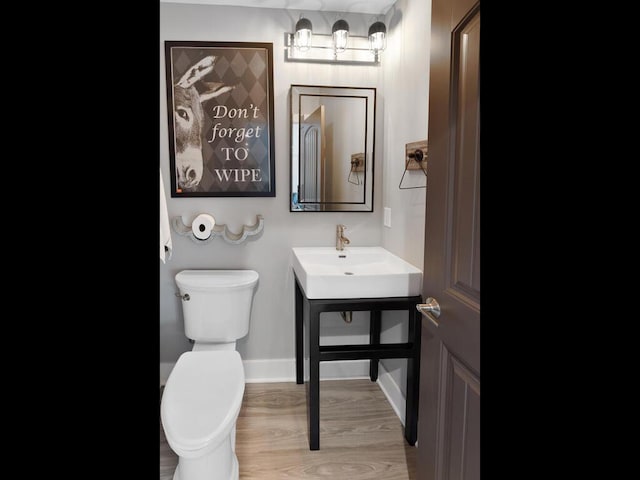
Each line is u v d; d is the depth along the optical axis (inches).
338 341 106.7
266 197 100.2
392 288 77.0
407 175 85.8
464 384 44.8
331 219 102.4
